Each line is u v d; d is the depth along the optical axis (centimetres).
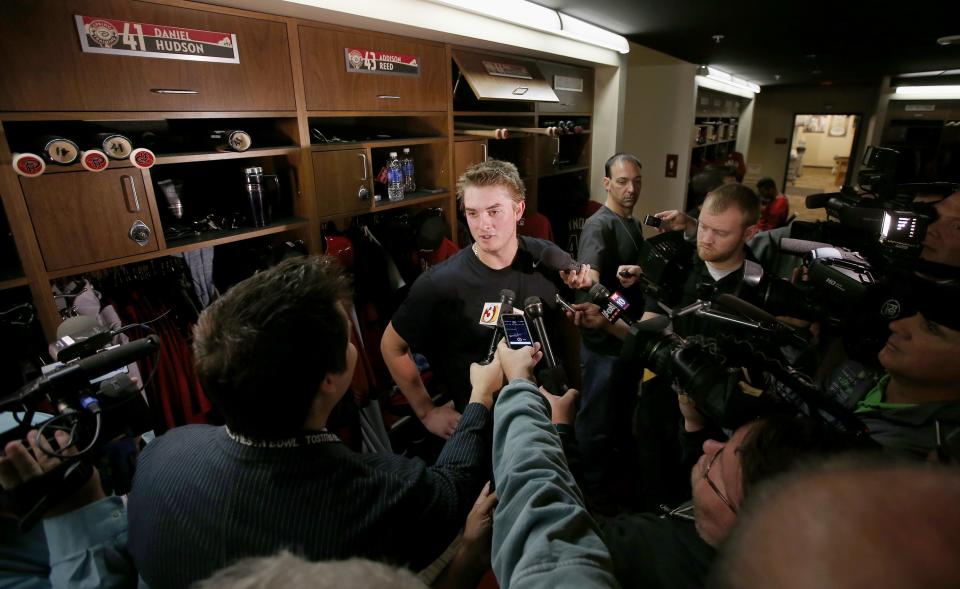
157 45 141
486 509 102
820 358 125
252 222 190
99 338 96
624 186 252
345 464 71
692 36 338
